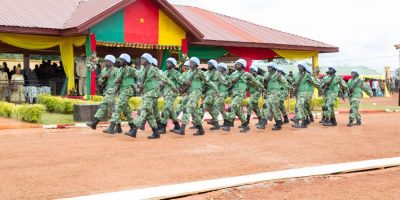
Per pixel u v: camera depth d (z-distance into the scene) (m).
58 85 25.41
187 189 7.50
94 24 21.56
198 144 12.32
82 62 24.56
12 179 8.09
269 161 10.13
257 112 16.36
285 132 15.52
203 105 14.90
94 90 22.02
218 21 31.83
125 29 23.28
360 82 18.22
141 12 23.80
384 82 53.72
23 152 10.61
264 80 16.23
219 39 27.00
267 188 7.93
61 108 19.33
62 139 12.80
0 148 11.13
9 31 21.02
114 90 13.70
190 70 14.34
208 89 14.87
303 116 17.11
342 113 25.50
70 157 10.07
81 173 8.59
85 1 26.67
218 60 36.75
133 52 29.91
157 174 8.65
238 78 15.35
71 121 16.95
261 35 30.62
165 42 24.66
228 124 15.62
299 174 8.80
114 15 22.91
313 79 17.14
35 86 22.64
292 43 30.23
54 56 35.25
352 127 17.53
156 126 13.34
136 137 13.46
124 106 13.53
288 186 8.10
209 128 16.39
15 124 15.47
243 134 14.74
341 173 9.18
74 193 7.26
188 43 26.27
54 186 7.66
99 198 6.90
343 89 18.00
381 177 8.94
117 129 14.19
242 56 28.97
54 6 24.72
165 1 23.91
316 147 12.21
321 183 8.37
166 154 10.69
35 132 14.34
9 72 24.00
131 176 8.44
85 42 22.59
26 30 21.39
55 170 8.80
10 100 21.23
